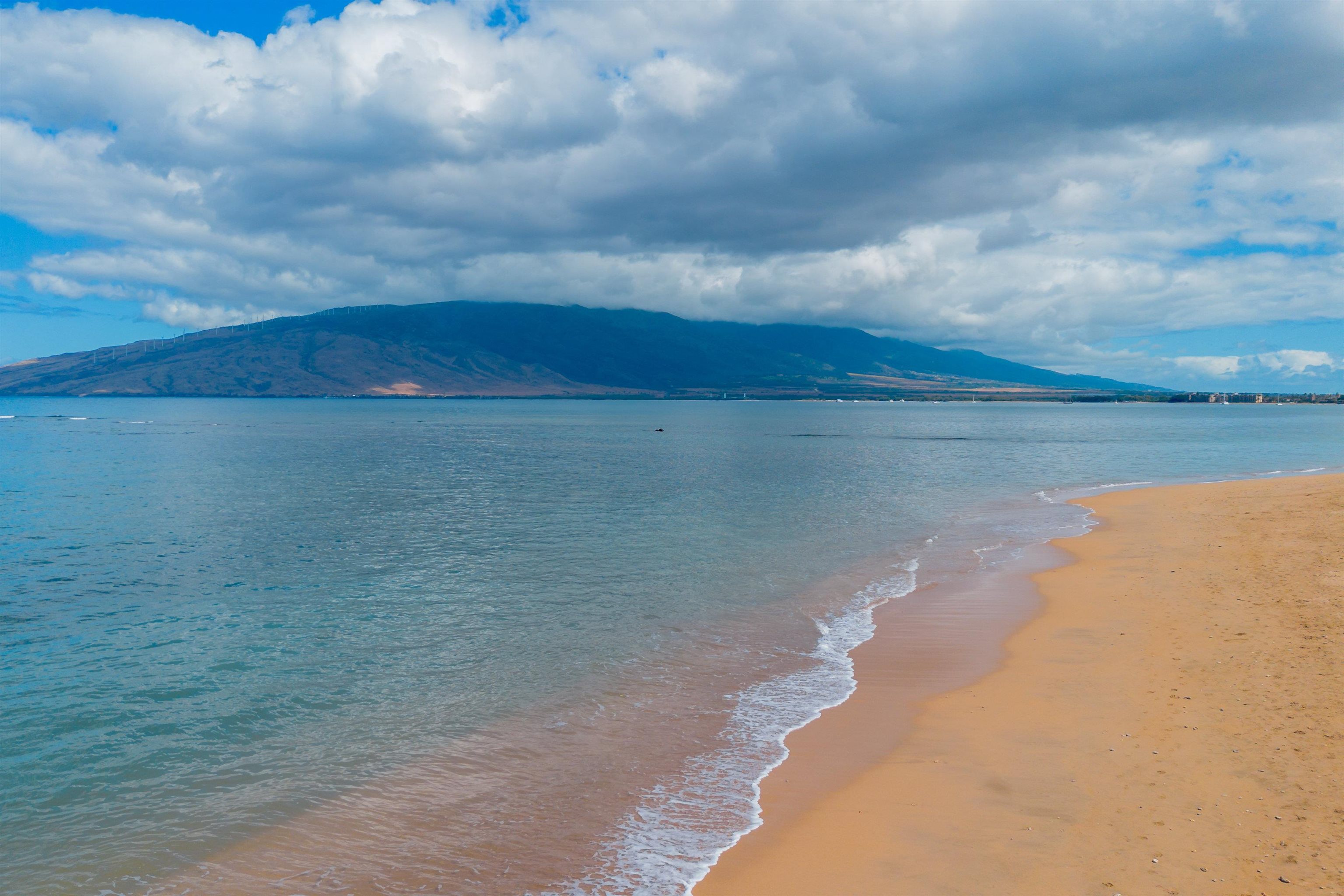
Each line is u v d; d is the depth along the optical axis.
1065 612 20.02
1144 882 8.45
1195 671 14.86
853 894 8.67
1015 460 75.81
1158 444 99.44
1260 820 9.48
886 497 47.06
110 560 30.16
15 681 17.19
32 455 83.19
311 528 37.25
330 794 11.80
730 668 16.81
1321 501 35.16
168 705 15.73
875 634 19.03
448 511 42.47
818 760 12.19
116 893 9.55
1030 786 10.90
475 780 12.02
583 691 15.71
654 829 10.35
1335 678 13.70
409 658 18.20
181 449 92.81
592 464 73.69
